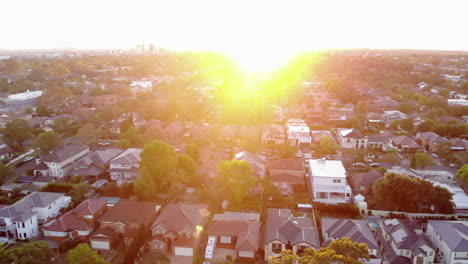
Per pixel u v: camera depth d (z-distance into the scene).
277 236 57.31
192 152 94.31
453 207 71.19
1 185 80.75
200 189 79.62
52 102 150.75
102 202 68.69
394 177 70.75
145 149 74.31
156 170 74.81
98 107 157.88
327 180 77.56
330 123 132.88
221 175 73.31
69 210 71.06
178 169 80.62
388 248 58.22
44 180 82.88
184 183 81.12
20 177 84.31
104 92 177.88
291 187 82.44
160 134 111.44
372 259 54.75
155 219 67.75
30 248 50.25
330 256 42.41
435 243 60.22
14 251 49.66
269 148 105.69
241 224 62.31
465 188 80.69
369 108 156.88
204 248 60.00
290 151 100.88
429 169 89.69
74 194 76.50
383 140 109.62
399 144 109.19
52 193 71.31
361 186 79.50
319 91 193.38
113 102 161.88
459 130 118.81
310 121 136.62
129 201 73.56
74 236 62.09
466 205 72.12
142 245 59.72
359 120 133.12
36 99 163.00
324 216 70.38
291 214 66.50
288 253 47.50
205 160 95.69
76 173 85.50
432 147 106.62
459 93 191.62
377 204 73.19
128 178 85.25
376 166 95.25
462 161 95.44
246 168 71.56
